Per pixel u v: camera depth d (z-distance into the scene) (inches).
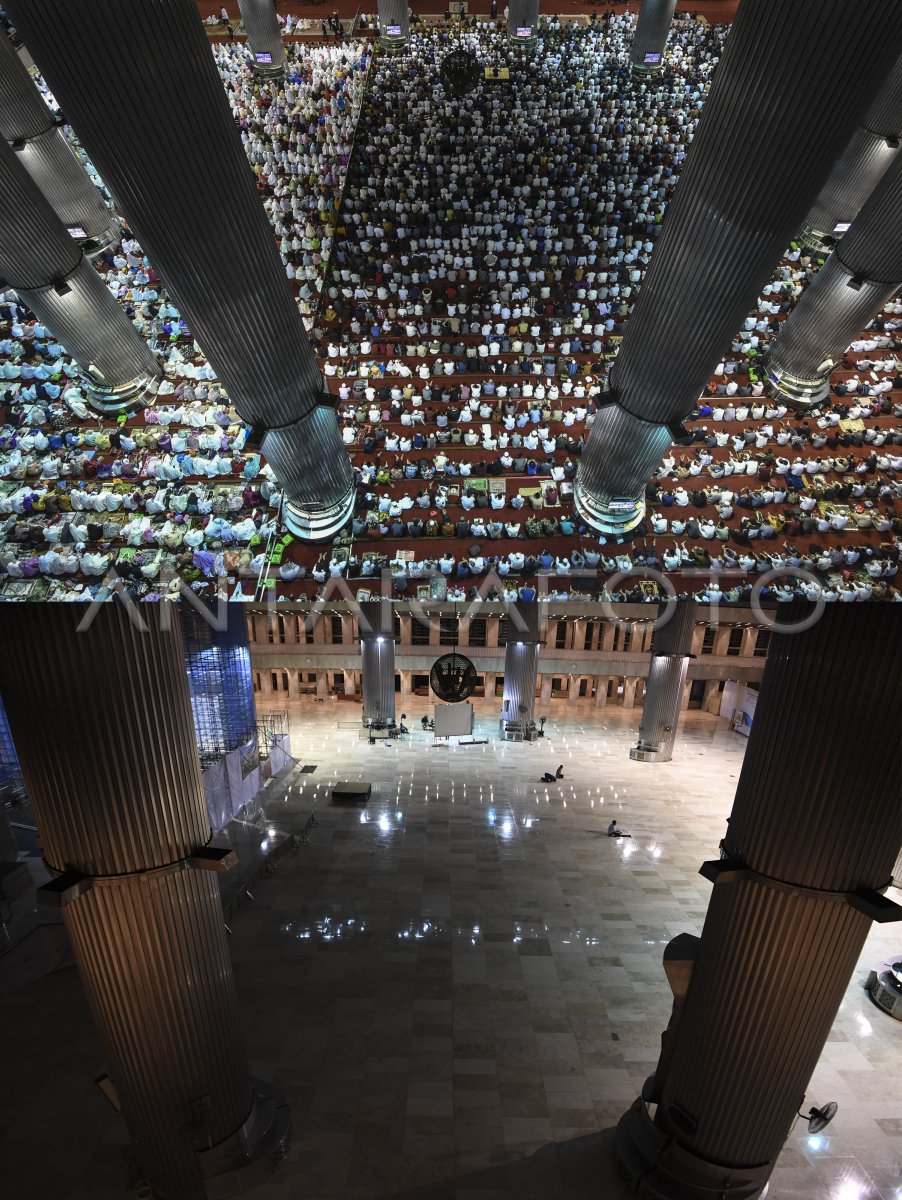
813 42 282.5
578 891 805.2
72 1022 602.5
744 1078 420.5
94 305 698.2
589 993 644.7
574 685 1539.1
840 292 637.9
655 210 1190.9
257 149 1294.3
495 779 1120.2
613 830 940.6
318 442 553.3
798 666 360.8
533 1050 579.2
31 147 815.1
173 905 400.2
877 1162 498.3
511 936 721.6
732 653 1417.3
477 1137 505.0
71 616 343.0
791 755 367.6
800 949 387.9
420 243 1101.7
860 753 346.9
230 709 1000.2
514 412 835.4
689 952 439.2
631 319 450.9
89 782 368.2
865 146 732.7
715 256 370.3
